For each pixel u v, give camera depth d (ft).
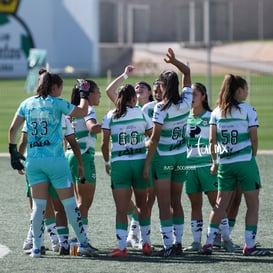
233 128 108.17
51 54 581.53
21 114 106.93
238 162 108.27
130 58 652.89
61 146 106.42
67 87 408.05
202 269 101.50
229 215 117.80
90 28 599.57
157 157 109.40
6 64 568.00
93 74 568.82
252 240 109.81
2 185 168.96
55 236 113.09
